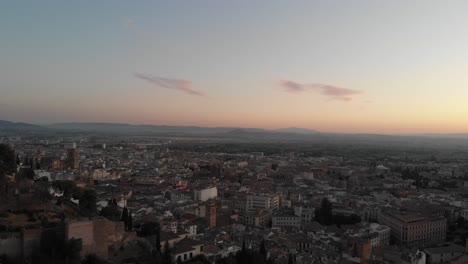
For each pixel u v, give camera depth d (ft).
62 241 605.73
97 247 633.20
